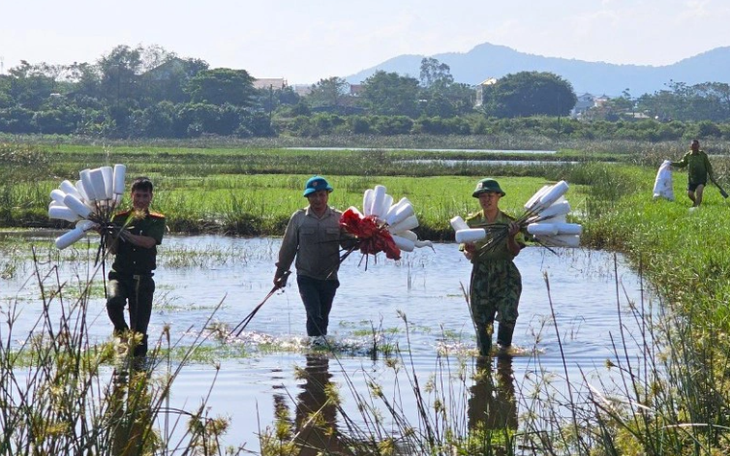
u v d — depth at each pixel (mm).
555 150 128125
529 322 13984
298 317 14219
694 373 7434
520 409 9016
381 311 14992
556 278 18750
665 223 24609
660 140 152500
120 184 10664
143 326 11359
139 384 6137
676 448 6559
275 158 75750
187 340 12438
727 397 7277
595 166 56031
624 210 29156
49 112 144625
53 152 77125
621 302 15664
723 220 24359
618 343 12344
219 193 37938
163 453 6125
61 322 6332
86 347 6742
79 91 177125
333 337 12734
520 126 162875
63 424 5559
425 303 15773
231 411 9062
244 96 172875
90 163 62469
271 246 24016
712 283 14273
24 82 169500
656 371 7547
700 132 155000
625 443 6441
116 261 11391
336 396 7105
